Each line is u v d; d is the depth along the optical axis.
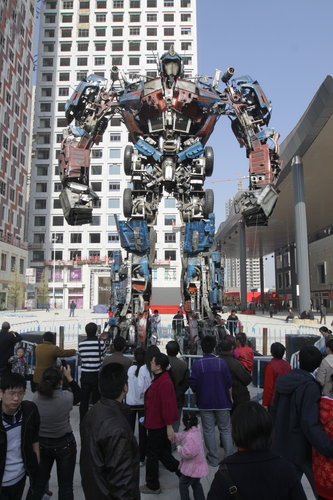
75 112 10.55
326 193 42.09
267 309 66.94
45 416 3.94
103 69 63.97
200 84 10.50
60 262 59.84
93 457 2.74
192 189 10.27
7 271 48.31
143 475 5.11
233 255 86.44
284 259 76.19
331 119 23.55
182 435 4.17
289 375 3.72
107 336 9.21
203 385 5.18
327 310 51.56
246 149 10.54
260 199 9.55
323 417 3.29
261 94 10.40
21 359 7.99
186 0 65.88
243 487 2.15
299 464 3.48
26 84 55.88
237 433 2.32
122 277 10.41
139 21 65.31
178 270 58.75
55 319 31.08
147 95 10.09
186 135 10.51
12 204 51.06
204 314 10.05
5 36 48.31
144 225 9.95
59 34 65.00
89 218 10.22
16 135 52.25
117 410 2.97
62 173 10.09
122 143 61.56
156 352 5.09
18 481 3.22
